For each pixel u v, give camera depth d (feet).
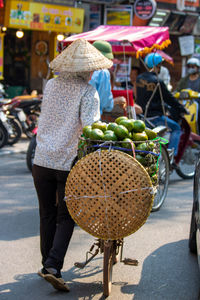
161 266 14.30
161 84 22.59
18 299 12.07
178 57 58.95
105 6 50.03
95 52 12.34
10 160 31.73
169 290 12.69
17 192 22.98
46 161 12.28
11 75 50.26
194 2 55.62
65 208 12.41
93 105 12.09
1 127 34.91
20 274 13.60
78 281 13.15
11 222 18.31
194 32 57.67
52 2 45.01
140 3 48.47
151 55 22.15
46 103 12.36
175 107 23.27
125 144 11.28
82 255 15.11
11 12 42.98
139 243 16.25
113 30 22.40
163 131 21.84
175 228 17.97
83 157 11.12
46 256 12.94
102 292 12.47
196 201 13.83
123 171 10.69
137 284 13.01
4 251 15.29
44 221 12.94
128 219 10.84
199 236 11.91
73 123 12.10
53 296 12.23
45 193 12.77
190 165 26.96
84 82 12.32
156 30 21.57
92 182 10.84
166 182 20.94
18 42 50.03
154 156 11.69
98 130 11.43
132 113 19.19
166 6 53.52
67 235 12.34
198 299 11.55
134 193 10.72
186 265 14.43
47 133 12.35
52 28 45.52
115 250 12.69
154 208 20.24
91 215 11.00
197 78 34.53
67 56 12.19
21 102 38.58
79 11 46.78
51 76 49.67
